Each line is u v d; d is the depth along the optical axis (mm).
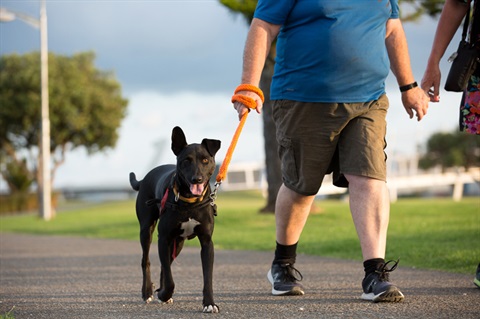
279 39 6652
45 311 6809
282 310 6348
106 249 14719
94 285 8719
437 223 16594
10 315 6500
